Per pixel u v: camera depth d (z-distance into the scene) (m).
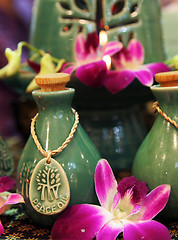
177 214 0.33
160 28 0.44
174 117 0.33
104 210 0.32
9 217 0.36
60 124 0.32
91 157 0.33
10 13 0.77
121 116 0.46
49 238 0.32
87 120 0.47
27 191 0.33
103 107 0.46
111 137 0.46
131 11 0.41
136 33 0.41
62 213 0.32
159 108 0.34
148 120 0.57
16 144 0.58
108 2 0.41
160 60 0.43
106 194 0.33
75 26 0.41
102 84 0.38
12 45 0.63
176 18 0.58
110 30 0.41
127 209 0.33
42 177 0.32
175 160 0.33
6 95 0.74
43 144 0.32
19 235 0.33
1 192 0.34
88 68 0.37
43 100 0.32
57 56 0.42
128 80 0.38
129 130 0.46
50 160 0.32
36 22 0.44
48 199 0.32
